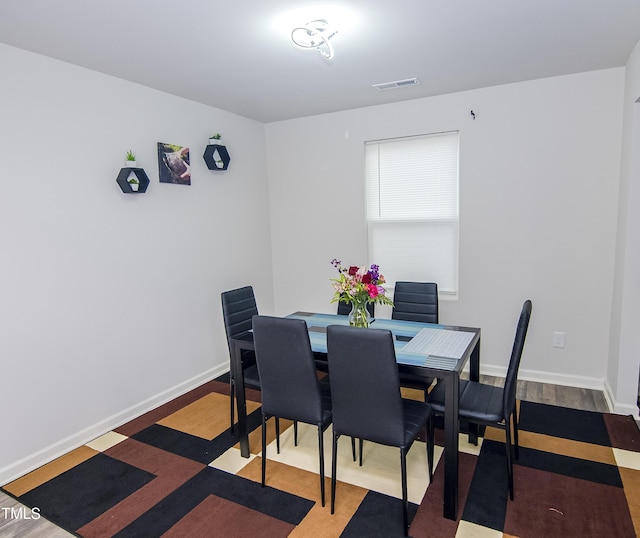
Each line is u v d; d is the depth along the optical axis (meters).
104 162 2.90
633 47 2.66
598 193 3.24
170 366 3.47
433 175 3.86
